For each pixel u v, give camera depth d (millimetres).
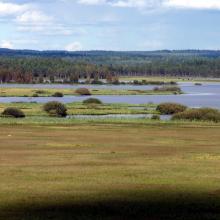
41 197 32688
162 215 28625
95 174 41062
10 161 48438
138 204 31031
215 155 53875
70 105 155500
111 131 81812
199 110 108562
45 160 49312
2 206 30359
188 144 65062
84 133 78250
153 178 39344
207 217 28250
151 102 181750
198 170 43375
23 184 36719
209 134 78188
